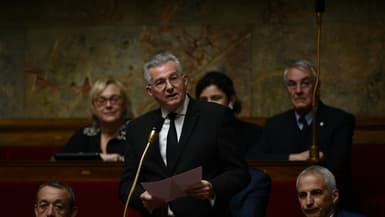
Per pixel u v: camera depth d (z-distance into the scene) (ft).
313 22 82.74
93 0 85.40
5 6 86.17
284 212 54.03
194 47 84.23
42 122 82.17
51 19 85.71
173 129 45.06
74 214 47.14
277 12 83.35
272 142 60.54
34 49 85.56
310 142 59.36
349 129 58.54
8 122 82.43
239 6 83.92
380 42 81.87
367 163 72.79
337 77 82.02
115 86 63.05
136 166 45.42
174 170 44.24
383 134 77.92
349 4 82.28
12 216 55.83
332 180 46.47
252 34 83.66
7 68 85.51
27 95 85.35
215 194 42.78
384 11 81.97
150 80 45.03
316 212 46.16
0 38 85.81
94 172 55.36
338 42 82.28
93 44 85.51
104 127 63.10
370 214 64.34
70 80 85.35
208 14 84.23
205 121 44.91
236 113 62.08
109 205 54.80
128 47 85.10
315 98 59.36
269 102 83.30
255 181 50.88
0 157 79.66
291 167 54.34
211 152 44.39
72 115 85.10
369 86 81.71
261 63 83.46
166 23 84.69
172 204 44.45
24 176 56.03
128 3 85.20
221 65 83.92
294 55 82.99
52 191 46.16
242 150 62.39
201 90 60.18
